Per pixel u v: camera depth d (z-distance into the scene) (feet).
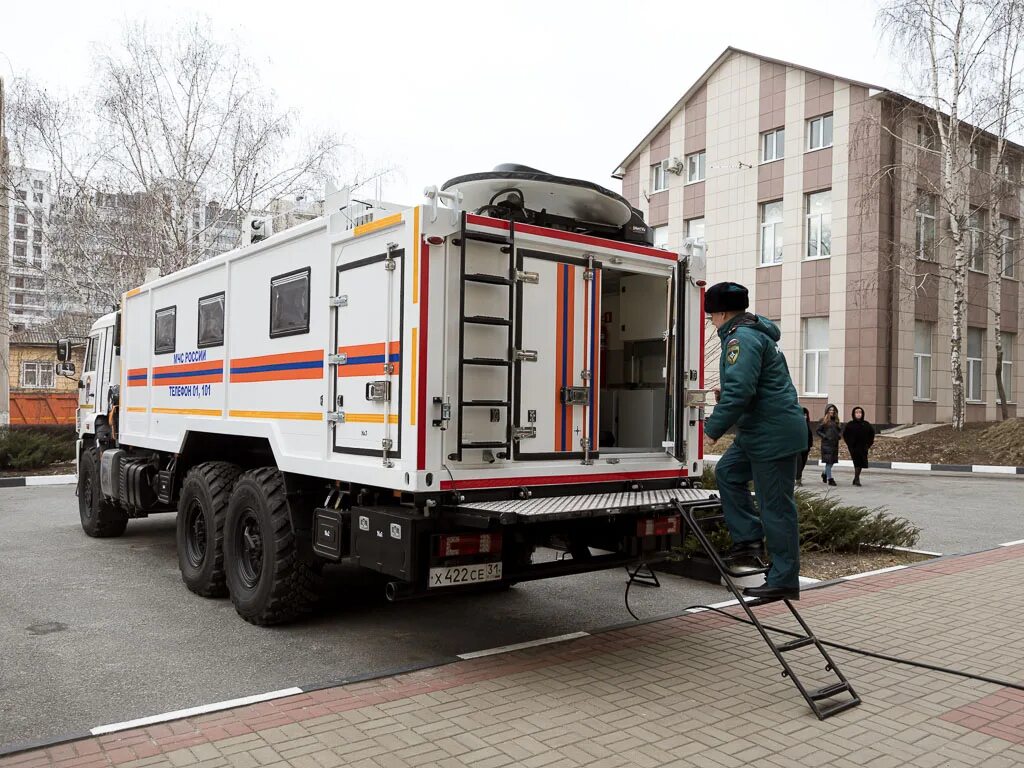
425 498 15.17
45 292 70.18
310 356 18.63
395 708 13.82
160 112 63.93
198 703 14.39
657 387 19.51
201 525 23.09
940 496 45.37
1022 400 90.89
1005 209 85.10
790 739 12.67
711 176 89.15
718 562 15.14
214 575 21.66
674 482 19.17
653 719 13.43
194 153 64.28
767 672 15.83
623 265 18.16
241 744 12.33
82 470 33.45
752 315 15.55
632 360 20.17
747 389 14.60
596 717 13.50
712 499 17.03
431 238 15.12
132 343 29.68
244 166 64.64
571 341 17.19
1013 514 38.14
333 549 17.16
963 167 70.85
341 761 11.77
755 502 16.49
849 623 19.24
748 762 11.85
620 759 11.91
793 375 80.12
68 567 26.43
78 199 63.31
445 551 14.98
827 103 77.61
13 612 20.85
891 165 71.92
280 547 18.84
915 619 19.58
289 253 19.76
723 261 87.71
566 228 18.22
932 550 28.99
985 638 18.03
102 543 30.86
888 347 74.43
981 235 82.58
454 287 15.48
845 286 75.82
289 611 19.20
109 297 63.21
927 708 13.98
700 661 16.49
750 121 84.79
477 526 14.61
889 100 73.97
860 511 28.96
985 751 12.27
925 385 78.84
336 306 17.79
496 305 16.06
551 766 11.66
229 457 24.81
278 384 20.01
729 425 14.73
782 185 81.56
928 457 64.95
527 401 16.48
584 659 16.61
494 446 15.87
